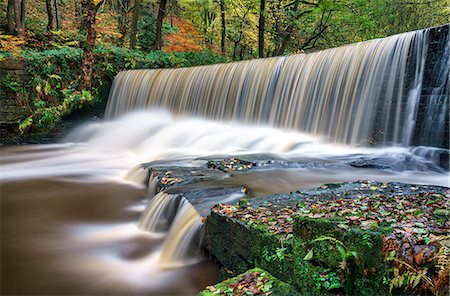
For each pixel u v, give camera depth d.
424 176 6.92
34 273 4.75
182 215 5.40
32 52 15.51
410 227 2.71
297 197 5.02
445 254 2.18
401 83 8.89
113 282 4.55
